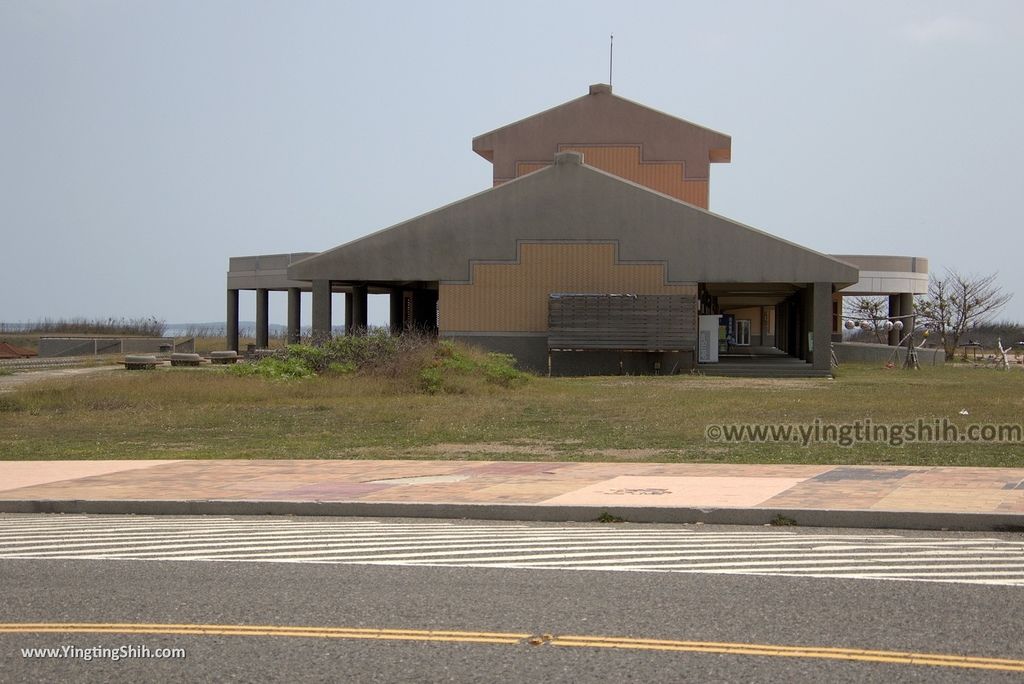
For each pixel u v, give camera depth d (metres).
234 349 71.88
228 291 71.94
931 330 78.62
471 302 48.78
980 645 6.82
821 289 47.31
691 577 8.80
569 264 48.28
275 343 91.81
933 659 6.53
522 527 11.62
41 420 25.92
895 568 9.13
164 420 25.64
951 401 29.02
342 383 34.16
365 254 49.06
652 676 6.23
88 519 12.70
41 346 73.81
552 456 17.58
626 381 41.66
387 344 38.22
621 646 6.83
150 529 11.77
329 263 49.19
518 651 6.75
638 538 10.78
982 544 10.36
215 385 33.97
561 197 48.31
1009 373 48.31
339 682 6.20
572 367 48.12
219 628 7.34
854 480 13.93
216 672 6.41
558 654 6.68
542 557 9.71
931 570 9.05
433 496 13.03
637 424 23.23
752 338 88.88
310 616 7.64
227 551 10.21
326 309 49.31
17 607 8.02
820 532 11.15
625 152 55.47
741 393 33.69
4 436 22.38
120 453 18.94
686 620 7.43
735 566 9.24
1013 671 6.31
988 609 7.70
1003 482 13.63
